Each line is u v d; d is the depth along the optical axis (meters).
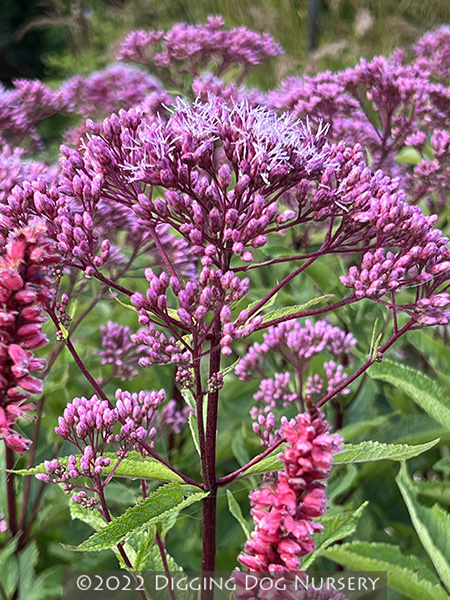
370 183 0.27
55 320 0.24
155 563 0.27
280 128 0.26
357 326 0.40
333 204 0.27
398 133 0.47
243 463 0.36
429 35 0.62
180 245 0.38
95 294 0.40
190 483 0.24
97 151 0.26
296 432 0.17
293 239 0.48
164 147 0.25
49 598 0.34
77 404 0.25
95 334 0.47
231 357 0.48
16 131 0.53
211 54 0.58
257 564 0.18
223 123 0.26
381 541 0.38
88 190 0.26
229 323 0.23
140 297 0.24
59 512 0.34
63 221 0.25
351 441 0.38
